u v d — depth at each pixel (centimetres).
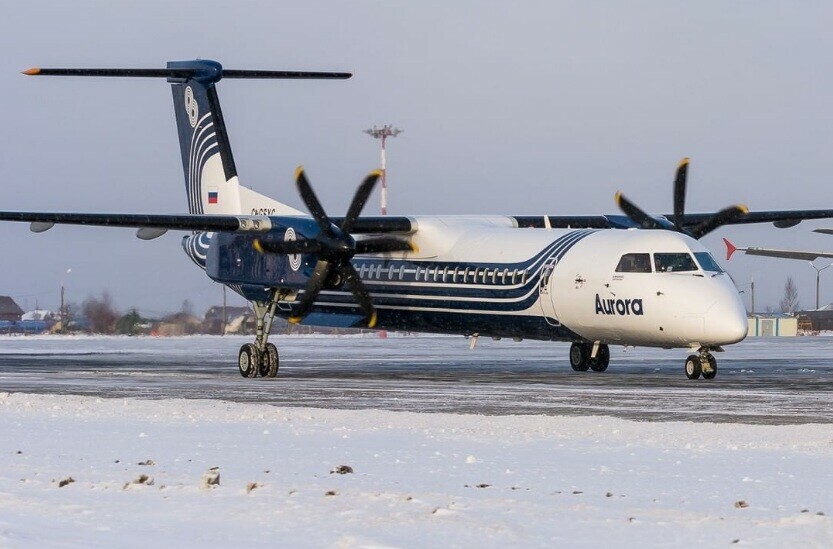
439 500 3538
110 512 3284
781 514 3369
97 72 12344
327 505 3394
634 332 10650
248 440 5522
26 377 11831
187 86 13862
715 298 10262
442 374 12369
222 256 12406
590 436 5706
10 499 3509
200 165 13812
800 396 8575
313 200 11256
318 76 13338
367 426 6234
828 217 14000
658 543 2886
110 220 11344
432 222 12456
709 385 9981
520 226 12950
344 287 12838
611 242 10888
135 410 7219
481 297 11812
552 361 16450
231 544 2817
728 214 12144
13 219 11300
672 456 4888
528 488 3944
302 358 17988
